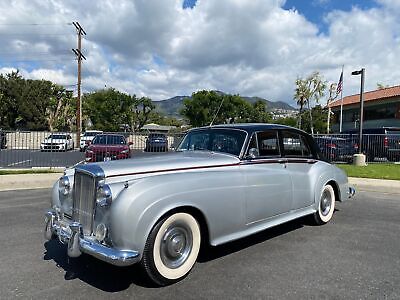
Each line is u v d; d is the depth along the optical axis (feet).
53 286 11.82
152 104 205.67
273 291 11.50
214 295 11.21
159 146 46.42
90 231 11.86
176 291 11.51
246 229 14.82
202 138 17.24
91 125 210.38
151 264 11.48
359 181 37.01
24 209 23.84
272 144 16.71
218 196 13.42
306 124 181.16
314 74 158.40
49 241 16.71
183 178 12.60
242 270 13.26
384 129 64.44
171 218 11.96
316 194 18.95
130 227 10.98
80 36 109.29
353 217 22.24
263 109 230.89
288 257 14.69
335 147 57.62
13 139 49.39
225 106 222.28
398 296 11.18
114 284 12.02
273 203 16.08
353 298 11.03
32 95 199.21
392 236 17.89
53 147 50.62
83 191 12.21
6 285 11.85
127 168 12.26
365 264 13.93
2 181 33.65
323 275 12.82
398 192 32.78
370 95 125.59
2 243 16.39
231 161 14.69
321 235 18.01
